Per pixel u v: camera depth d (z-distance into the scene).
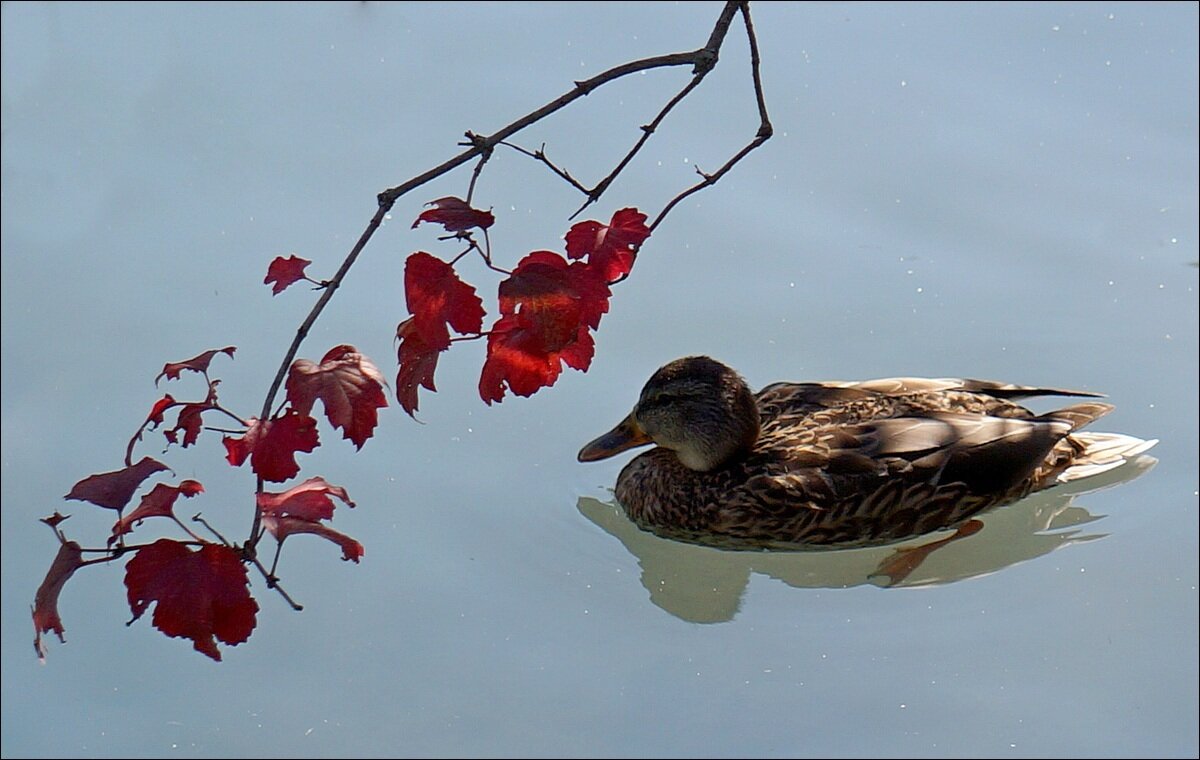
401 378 3.38
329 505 3.20
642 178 9.98
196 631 3.14
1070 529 7.57
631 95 10.75
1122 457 7.83
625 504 8.10
